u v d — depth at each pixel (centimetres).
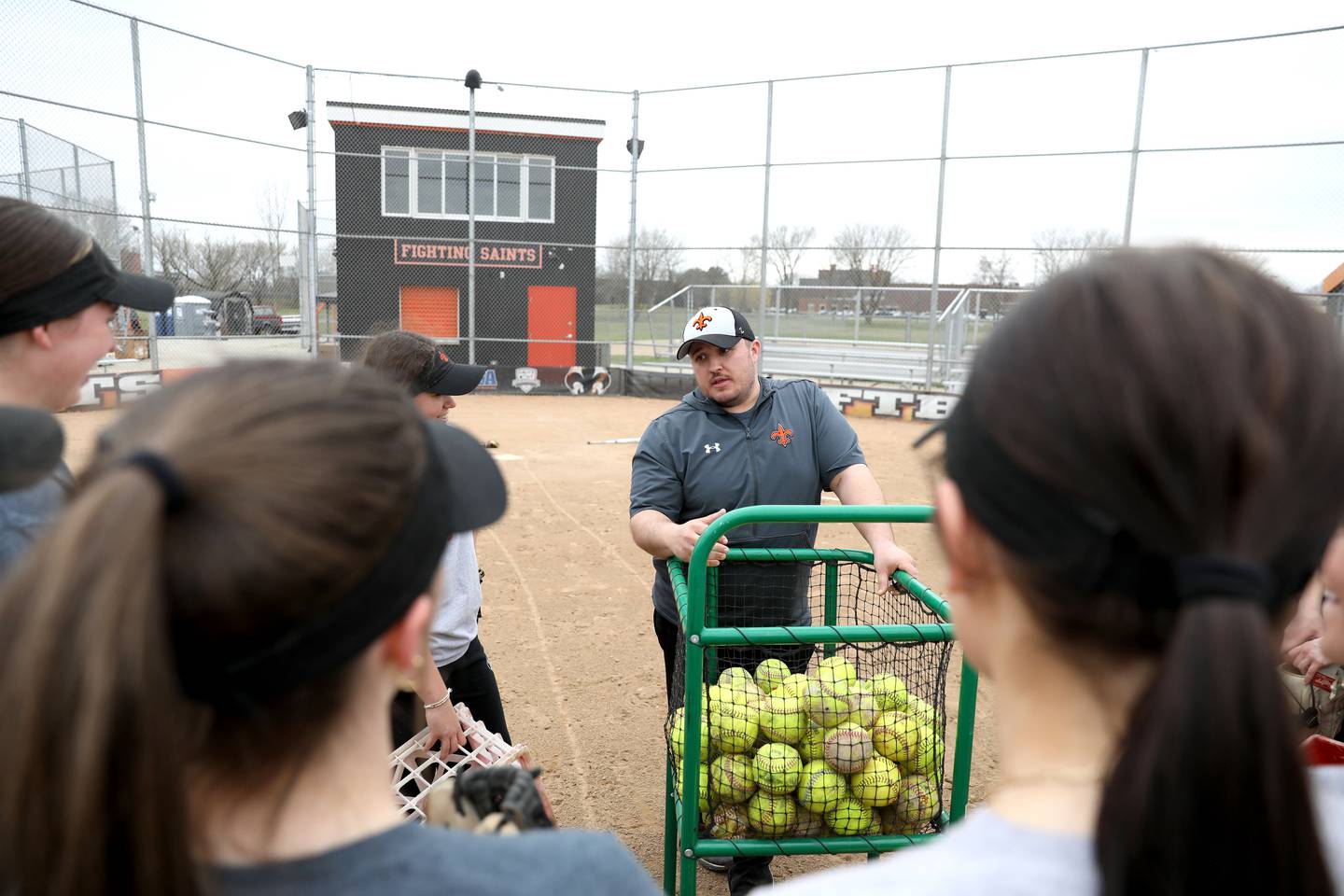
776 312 1627
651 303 1786
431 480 81
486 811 111
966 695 223
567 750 387
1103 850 60
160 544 66
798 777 217
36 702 60
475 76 1536
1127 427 56
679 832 258
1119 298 62
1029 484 62
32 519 127
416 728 240
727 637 216
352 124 1841
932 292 1419
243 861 76
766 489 309
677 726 242
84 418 1152
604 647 501
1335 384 60
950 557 74
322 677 73
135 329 1445
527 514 812
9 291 167
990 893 64
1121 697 67
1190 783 56
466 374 277
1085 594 62
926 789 224
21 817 60
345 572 70
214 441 70
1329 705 208
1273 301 63
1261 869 56
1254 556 57
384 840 79
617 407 1631
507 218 1897
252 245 1515
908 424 1441
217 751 75
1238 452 55
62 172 1447
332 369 84
